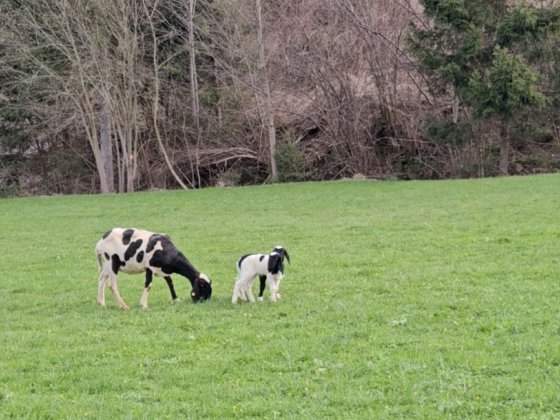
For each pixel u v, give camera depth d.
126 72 45.97
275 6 50.94
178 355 11.16
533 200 26.11
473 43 41.16
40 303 15.74
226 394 9.42
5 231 26.77
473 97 40.94
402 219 24.14
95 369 10.66
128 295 16.06
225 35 46.62
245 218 26.89
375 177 46.56
